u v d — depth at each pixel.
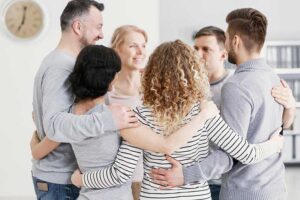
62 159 2.00
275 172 1.90
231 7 6.50
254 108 1.81
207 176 1.70
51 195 2.00
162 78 1.68
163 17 6.48
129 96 2.52
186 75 1.68
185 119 1.69
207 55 2.45
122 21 5.34
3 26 5.26
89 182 1.73
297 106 6.38
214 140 1.74
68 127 1.73
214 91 2.45
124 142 1.72
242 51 1.93
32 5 5.27
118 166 1.69
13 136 5.35
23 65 5.31
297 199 5.06
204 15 6.50
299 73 6.39
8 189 5.37
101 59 1.74
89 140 1.74
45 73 1.93
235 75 1.89
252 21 1.90
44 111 1.85
